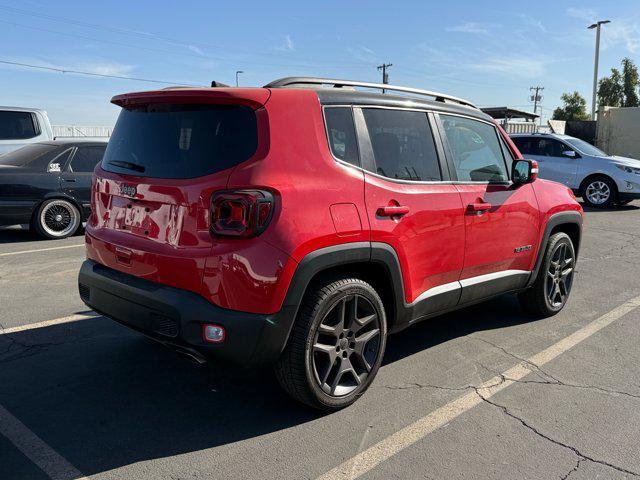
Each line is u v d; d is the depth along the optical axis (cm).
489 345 438
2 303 512
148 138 325
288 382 306
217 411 325
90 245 358
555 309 509
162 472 265
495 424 315
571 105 4269
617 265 728
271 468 270
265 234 279
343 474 266
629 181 1294
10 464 268
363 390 338
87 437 294
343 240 306
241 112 295
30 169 825
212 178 284
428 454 284
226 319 275
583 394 354
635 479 266
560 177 1378
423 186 366
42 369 374
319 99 320
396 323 356
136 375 368
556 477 267
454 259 388
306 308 300
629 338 457
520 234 449
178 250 291
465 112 421
